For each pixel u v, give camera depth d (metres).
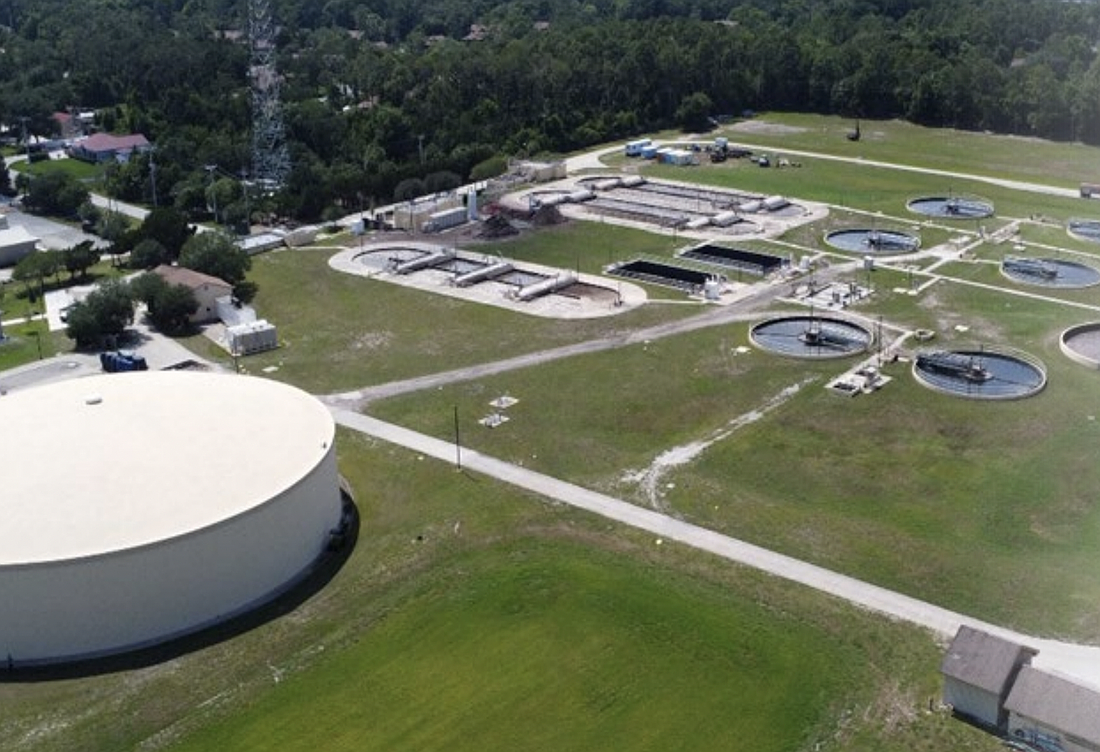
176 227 154.00
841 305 125.06
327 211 173.25
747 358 111.00
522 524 81.50
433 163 189.12
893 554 76.31
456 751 59.03
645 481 87.50
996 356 110.38
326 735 60.62
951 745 57.91
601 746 59.00
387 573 76.06
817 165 197.12
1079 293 128.00
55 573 65.62
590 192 178.25
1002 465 88.62
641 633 68.50
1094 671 63.12
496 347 116.56
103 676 65.88
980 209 164.62
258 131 199.50
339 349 117.88
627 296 130.88
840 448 92.12
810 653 65.88
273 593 73.94
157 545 67.38
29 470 75.31
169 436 80.19
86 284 144.88
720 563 75.56
